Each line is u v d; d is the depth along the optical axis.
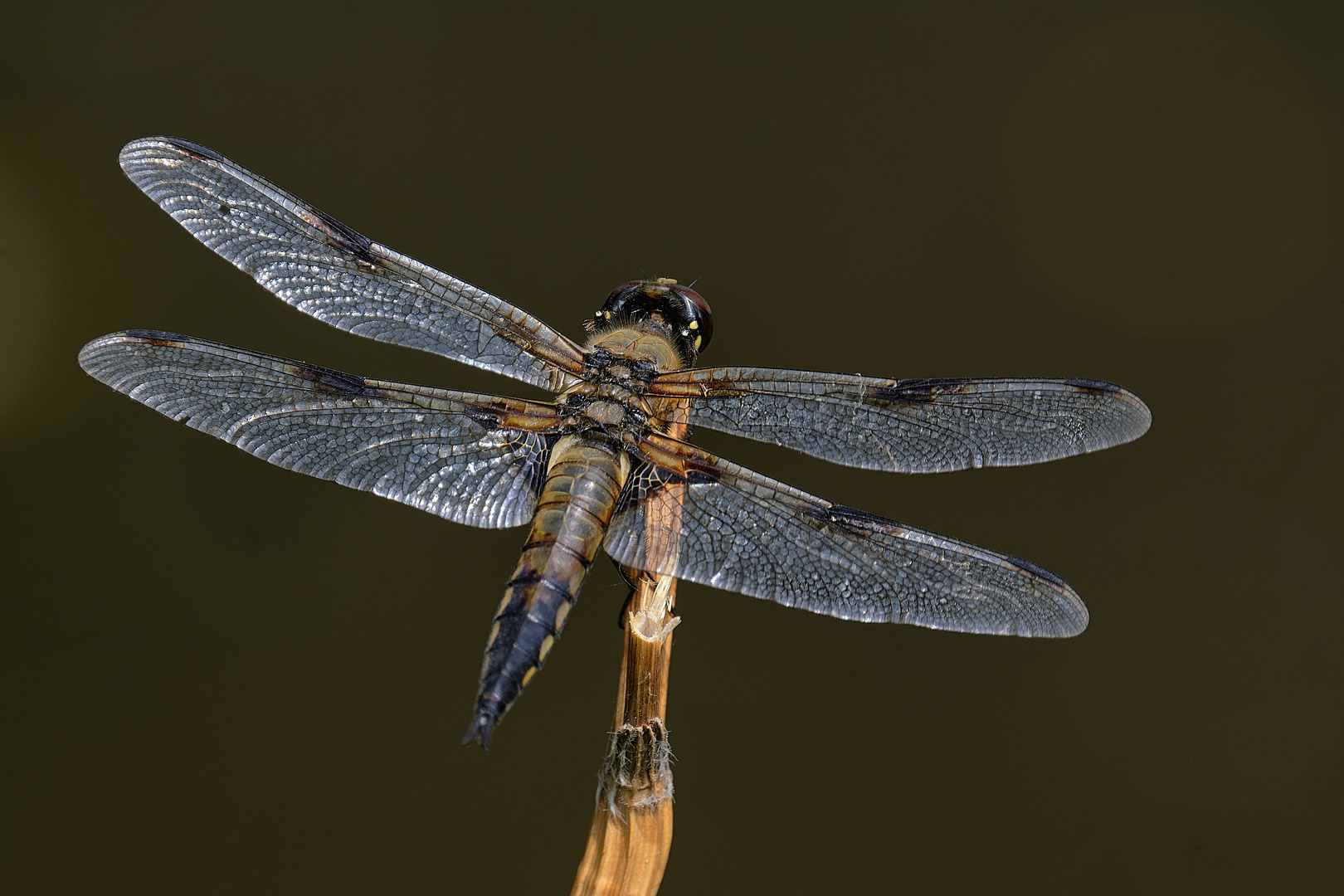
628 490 0.72
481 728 0.71
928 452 0.72
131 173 0.72
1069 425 0.72
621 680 0.71
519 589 0.71
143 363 0.72
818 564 0.72
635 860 0.71
